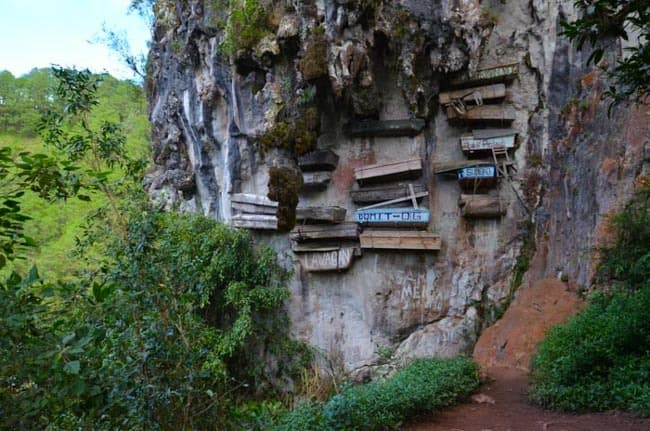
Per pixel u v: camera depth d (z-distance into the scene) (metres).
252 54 14.84
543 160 13.86
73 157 5.00
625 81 4.52
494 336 12.68
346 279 15.09
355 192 14.99
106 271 4.88
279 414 7.39
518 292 13.37
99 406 3.96
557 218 12.84
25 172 3.39
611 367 7.32
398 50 14.10
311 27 13.97
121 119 22.30
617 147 10.69
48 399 3.22
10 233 3.13
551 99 13.84
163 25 19.14
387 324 14.56
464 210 14.07
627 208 9.78
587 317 8.73
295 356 14.93
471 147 14.05
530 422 6.94
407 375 9.12
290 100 14.72
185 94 17.97
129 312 4.62
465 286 14.14
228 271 15.33
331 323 15.02
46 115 5.10
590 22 3.83
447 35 13.73
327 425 6.38
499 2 14.35
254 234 15.97
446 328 14.06
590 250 10.59
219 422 5.44
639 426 5.96
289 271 15.47
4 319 2.95
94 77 5.12
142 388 4.34
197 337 5.26
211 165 18.00
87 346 3.67
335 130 15.43
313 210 14.93
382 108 15.09
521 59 14.16
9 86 23.34
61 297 3.88
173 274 5.12
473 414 7.70
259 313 15.38
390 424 6.91
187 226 15.09
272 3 14.91
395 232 14.48
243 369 15.12
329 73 13.80
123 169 5.52
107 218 5.92
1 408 3.09
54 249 15.29
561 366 7.62
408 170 14.59
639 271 8.77
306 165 15.30
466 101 14.25
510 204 14.09
